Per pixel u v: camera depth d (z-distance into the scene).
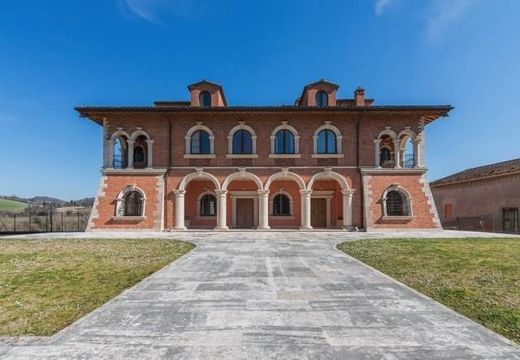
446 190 33.34
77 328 5.15
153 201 23.39
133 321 5.46
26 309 6.12
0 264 10.65
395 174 23.80
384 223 23.22
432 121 25.38
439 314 5.77
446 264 10.31
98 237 19.52
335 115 24.17
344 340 4.70
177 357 4.19
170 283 8.06
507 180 25.72
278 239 18.17
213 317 5.65
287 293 7.17
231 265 10.44
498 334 4.89
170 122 24.22
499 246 14.56
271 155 24.02
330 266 10.25
